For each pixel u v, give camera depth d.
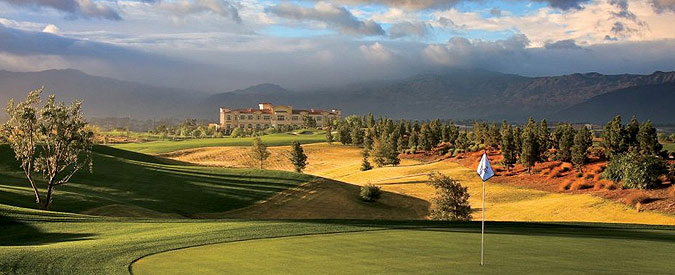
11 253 20.66
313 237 25.77
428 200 70.81
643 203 48.16
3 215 33.19
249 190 66.75
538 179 75.38
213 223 31.98
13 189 51.66
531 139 81.50
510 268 18.66
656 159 54.03
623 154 63.00
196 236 25.97
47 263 19.20
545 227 31.28
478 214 57.09
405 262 19.55
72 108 47.44
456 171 93.62
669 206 45.75
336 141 186.88
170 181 66.88
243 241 24.47
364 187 67.88
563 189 66.06
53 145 47.44
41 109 46.06
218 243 23.89
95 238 26.50
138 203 55.50
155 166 75.81
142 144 177.12
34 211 36.53
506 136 87.25
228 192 64.81
